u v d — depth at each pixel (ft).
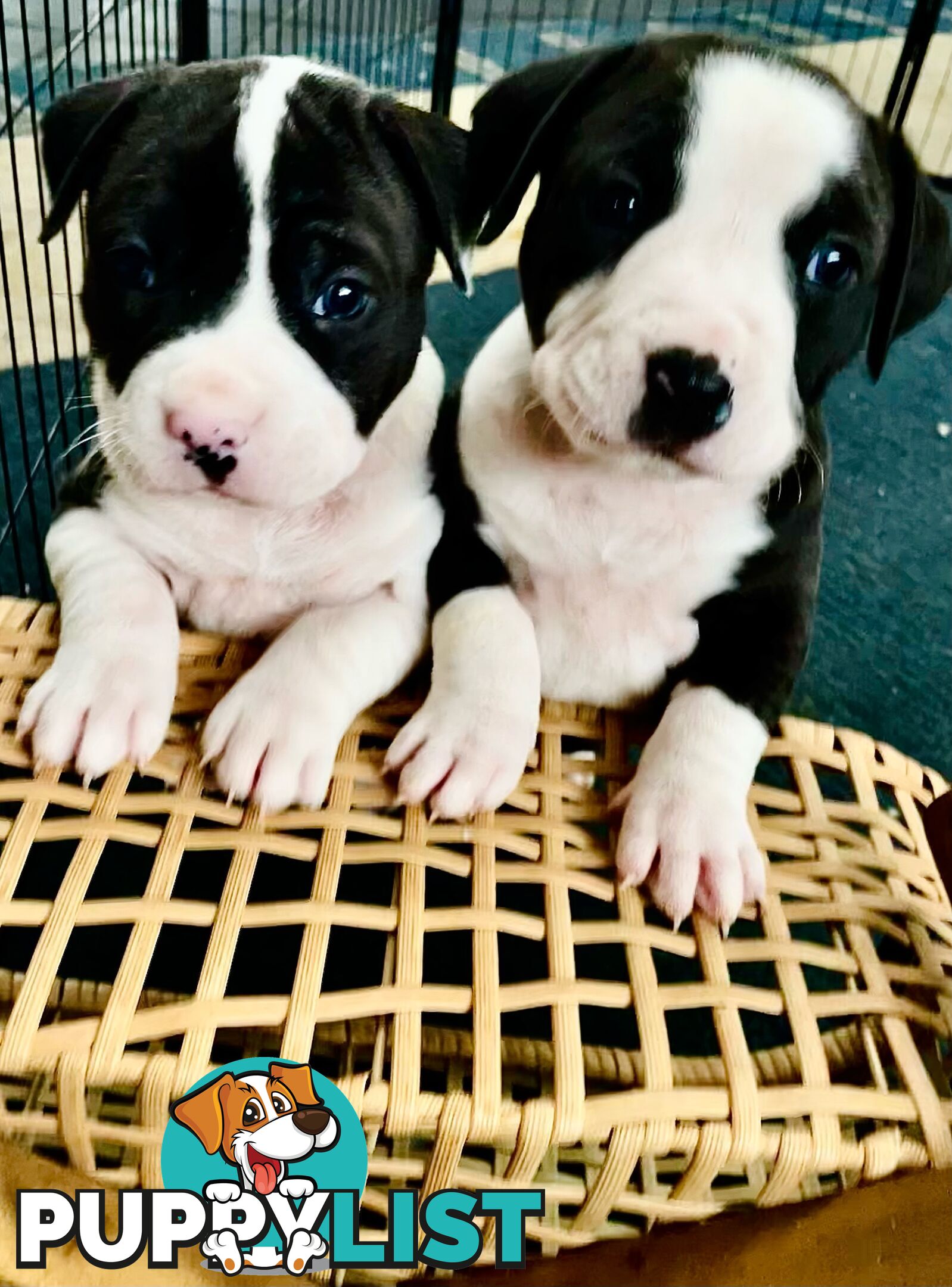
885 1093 0.86
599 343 0.89
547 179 1.02
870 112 0.98
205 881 1.34
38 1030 0.76
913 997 0.95
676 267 0.88
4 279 1.57
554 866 0.93
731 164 0.88
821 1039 0.99
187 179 0.90
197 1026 0.77
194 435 0.87
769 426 0.89
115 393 0.97
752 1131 0.80
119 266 0.93
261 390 0.89
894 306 1.05
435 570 1.18
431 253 1.10
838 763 1.13
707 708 1.08
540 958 1.40
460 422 1.17
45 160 1.04
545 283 0.99
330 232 0.92
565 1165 1.06
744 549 1.09
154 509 1.10
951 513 2.41
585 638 1.16
